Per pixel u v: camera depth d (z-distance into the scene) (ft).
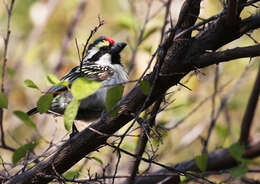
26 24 50.26
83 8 47.11
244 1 21.20
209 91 40.01
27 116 24.02
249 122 33.14
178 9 33.12
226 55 20.65
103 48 37.37
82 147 23.26
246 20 21.43
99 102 32.07
